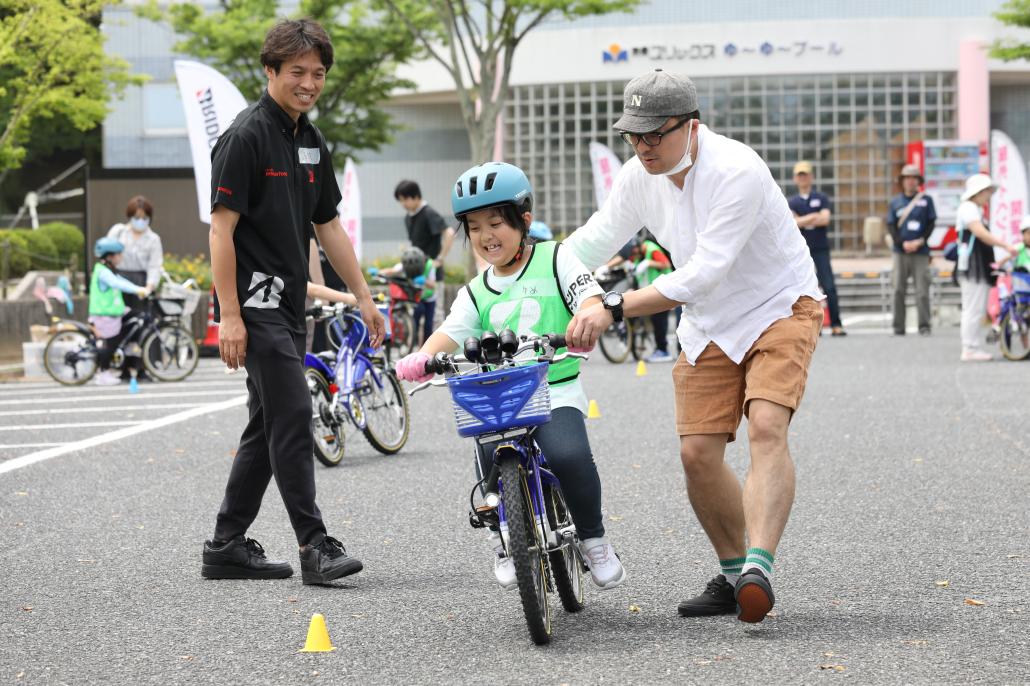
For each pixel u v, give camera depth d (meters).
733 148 5.04
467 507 7.77
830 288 21.41
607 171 26.25
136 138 41.44
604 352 17.38
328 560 6.02
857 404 12.18
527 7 26.42
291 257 6.16
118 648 5.03
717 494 5.24
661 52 36.69
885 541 6.56
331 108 33.59
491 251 5.13
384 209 42.22
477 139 27.41
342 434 9.64
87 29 25.58
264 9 31.27
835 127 36.81
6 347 21.56
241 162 6.01
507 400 4.74
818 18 38.09
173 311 16.91
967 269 16.61
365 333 9.78
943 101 36.94
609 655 4.71
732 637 4.91
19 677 4.66
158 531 7.35
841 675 4.38
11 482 9.03
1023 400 12.16
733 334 5.12
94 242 23.19
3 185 49.03
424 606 5.56
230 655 4.89
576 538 5.25
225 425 11.91
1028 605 5.27
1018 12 29.23
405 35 31.69
